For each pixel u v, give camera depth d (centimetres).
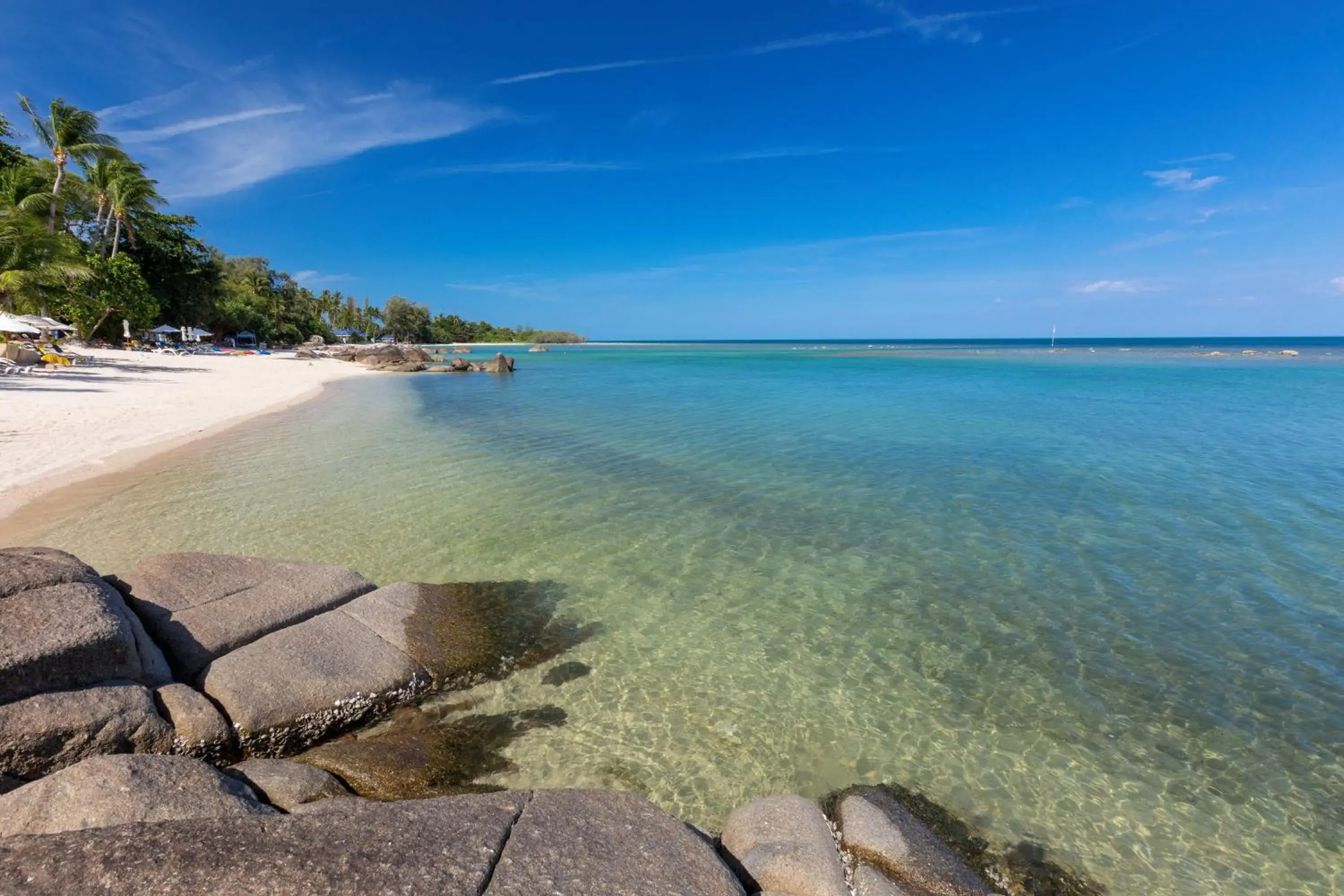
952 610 748
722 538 973
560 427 1992
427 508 1083
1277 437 1781
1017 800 457
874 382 3822
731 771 483
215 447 1525
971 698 579
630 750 502
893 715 555
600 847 304
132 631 446
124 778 327
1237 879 395
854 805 420
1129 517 1070
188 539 894
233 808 332
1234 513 1083
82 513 978
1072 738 525
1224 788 469
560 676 599
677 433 1894
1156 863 405
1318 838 425
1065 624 712
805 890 335
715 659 639
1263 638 678
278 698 465
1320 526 1014
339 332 11119
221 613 540
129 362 3628
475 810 314
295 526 966
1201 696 580
